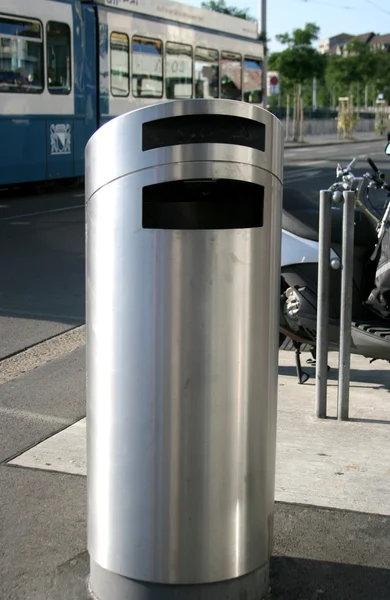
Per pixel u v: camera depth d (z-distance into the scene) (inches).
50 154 618.2
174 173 97.6
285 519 131.6
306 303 185.6
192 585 103.3
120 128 98.3
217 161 98.0
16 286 317.7
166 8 751.7
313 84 2351.1
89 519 109.0
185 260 97.1
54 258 375.2
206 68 826.2
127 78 702.5
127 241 98.8
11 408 182.4
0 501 137.6
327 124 2126.0
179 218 100.8
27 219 500.4
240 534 104.3
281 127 105.3
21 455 155.9
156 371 99.1
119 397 101.5
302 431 168.4
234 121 99.5
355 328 180.5
